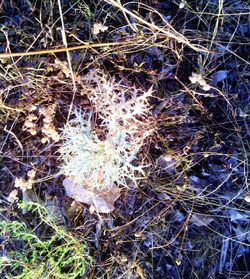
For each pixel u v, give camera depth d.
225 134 0.39
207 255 0.40
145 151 0.39
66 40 0.39
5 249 0.40
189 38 0.38
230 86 0.39
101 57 0.39
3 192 0.40
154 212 0.40
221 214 0.39
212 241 0.40
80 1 0.39
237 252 0.40
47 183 0.40
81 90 0.38
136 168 0.34
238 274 0.39
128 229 0.40
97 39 0.38
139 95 0.40
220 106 0.39
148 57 0.39
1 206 0.40
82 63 0.39
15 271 0.40
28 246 0.40
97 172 0.35
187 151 0.38
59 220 0.40
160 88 0.39
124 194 0.40
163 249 0.40
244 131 0.39
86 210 0.40
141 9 0.39
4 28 0.40
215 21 0.39
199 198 0.39
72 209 0.40
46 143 0.40
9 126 0.40
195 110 0.39
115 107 0.36
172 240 0.38
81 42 0.37
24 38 0.39
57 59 0.37
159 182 0.39
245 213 0.39
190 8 0.39
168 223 0.39
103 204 0.39
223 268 0.40
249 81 0.39
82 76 0.39
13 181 0.40
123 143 0.34
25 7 0.40
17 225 0.39
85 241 0.39
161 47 0.39
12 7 0.40
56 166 0.40
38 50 0.38
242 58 0.39
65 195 0.40
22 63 0.40
